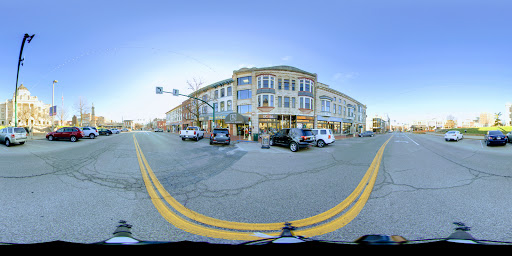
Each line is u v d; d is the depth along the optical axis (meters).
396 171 5.62
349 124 38.97
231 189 3.96
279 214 2.79
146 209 2.92
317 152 10.38
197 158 8.04
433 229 2.32
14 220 2.45
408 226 2.41
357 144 16.27
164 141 17.50
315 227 2.42
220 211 2.88
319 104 28.81
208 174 5.26
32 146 11.48
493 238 2.11
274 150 11.23
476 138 23.92
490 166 6.20
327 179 4.77
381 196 3.52
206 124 32.88
